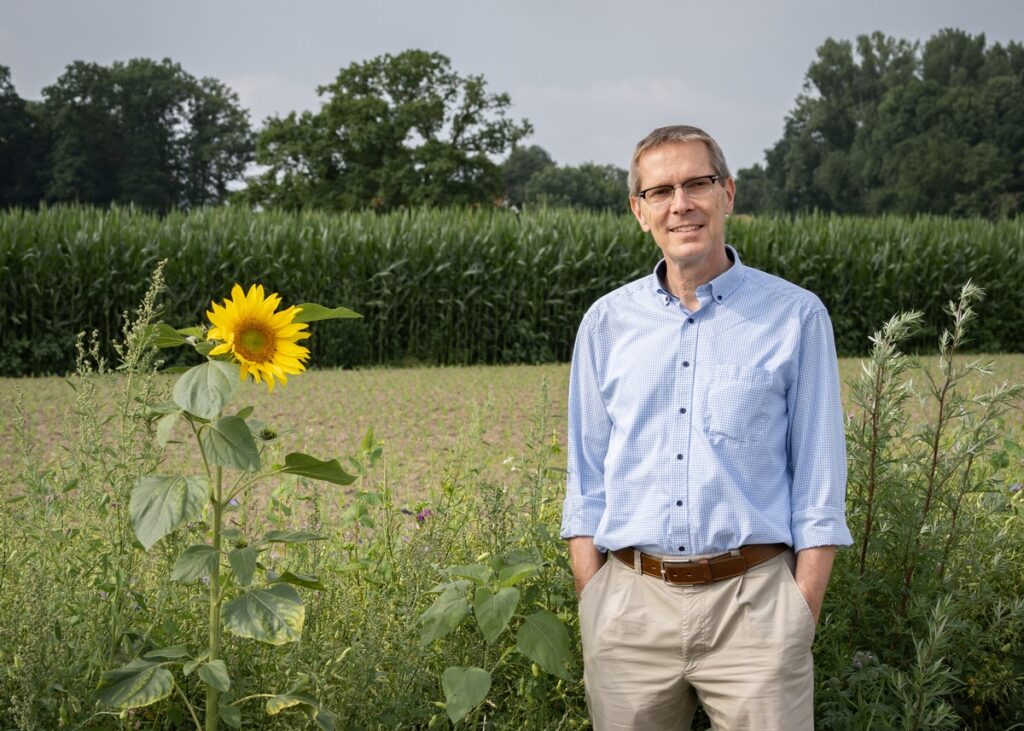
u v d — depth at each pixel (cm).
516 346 1684
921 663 248
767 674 213
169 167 7375
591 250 1725
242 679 240
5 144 6612
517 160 9006
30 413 888
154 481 198
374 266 1633
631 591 230
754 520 217
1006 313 1994
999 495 321
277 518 365
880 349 290
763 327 226
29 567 247
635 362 233
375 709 239
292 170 4288
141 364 248
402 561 297
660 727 231
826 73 7969
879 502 295
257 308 196
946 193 6544
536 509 307
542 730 261
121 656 241
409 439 771
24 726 200
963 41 7925
